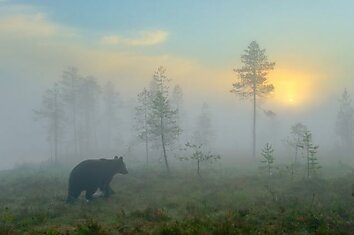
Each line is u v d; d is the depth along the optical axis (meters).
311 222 12.73
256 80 54.47
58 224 14.42
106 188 21.78
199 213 15.31
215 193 21.72
